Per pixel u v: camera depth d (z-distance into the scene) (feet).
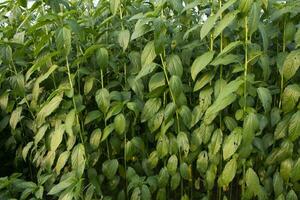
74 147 5.59
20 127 7.17
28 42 5.84
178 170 5.87
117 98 5.64
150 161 5.87
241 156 5.09
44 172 6.57
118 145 5.97
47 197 6.67
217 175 6.11
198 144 5.55
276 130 5.24
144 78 5.97
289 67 4.75
